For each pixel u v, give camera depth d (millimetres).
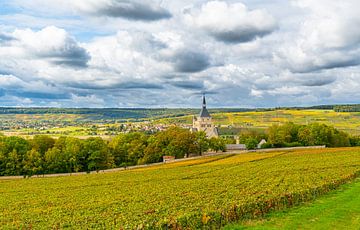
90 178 87438
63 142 136250
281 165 81625
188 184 58812
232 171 77250
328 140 166375
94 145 129875
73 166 125188
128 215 35344
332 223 29062
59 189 66938
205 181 61719
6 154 120500
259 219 30797
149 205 40969
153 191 53344
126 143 148500
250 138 172875
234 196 42781
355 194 41312
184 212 34250
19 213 41562
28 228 32531
